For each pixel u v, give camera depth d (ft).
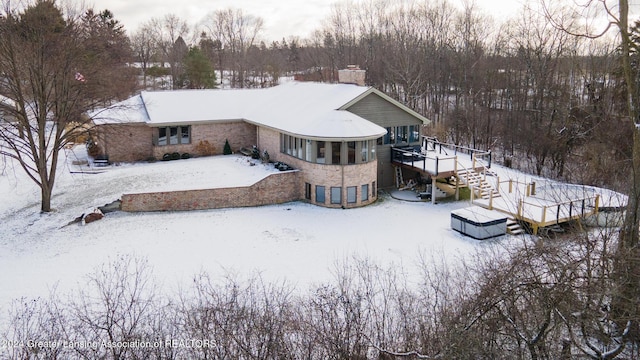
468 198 96.78
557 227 76.07
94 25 173.78
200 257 68.28
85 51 96.68
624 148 99.19
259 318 42.01
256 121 109.40
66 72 84.43
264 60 296.10
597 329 38.01
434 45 200.75
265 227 80.38
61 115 84.17
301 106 105.81
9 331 47.55
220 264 66.03
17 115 83.76
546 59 143.84
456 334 36.09
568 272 41.91
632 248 37.60
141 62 287.89
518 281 37.04
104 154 111.86
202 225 80.69
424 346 38.04
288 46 387.55
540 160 127.75
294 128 94.38
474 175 94.89
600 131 106.42
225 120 115.75
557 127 124.67
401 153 101.30
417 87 174.40
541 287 35.94
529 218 76.48
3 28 78.89
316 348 38.93
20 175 106.73
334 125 89.81
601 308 38.22
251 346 39.06
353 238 76.07
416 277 60.59
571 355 36.52
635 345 38.73
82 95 90.38
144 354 38.37
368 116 99.71
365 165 91.91
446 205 92.79
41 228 77.66
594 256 42.80
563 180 114.11
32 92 85.40
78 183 97.09
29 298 55.72
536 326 37.68
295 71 348.38
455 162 93.97
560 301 35.78
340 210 90.02
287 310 44.73
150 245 72.18
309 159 93.30
